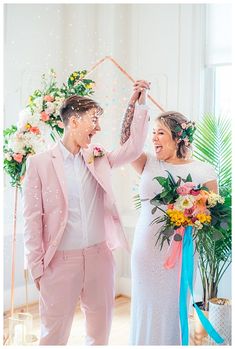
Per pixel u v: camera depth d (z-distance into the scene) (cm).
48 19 416
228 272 361
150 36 414
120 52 424
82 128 227
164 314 245
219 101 384
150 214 249
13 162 294
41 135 294
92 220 230
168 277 245
